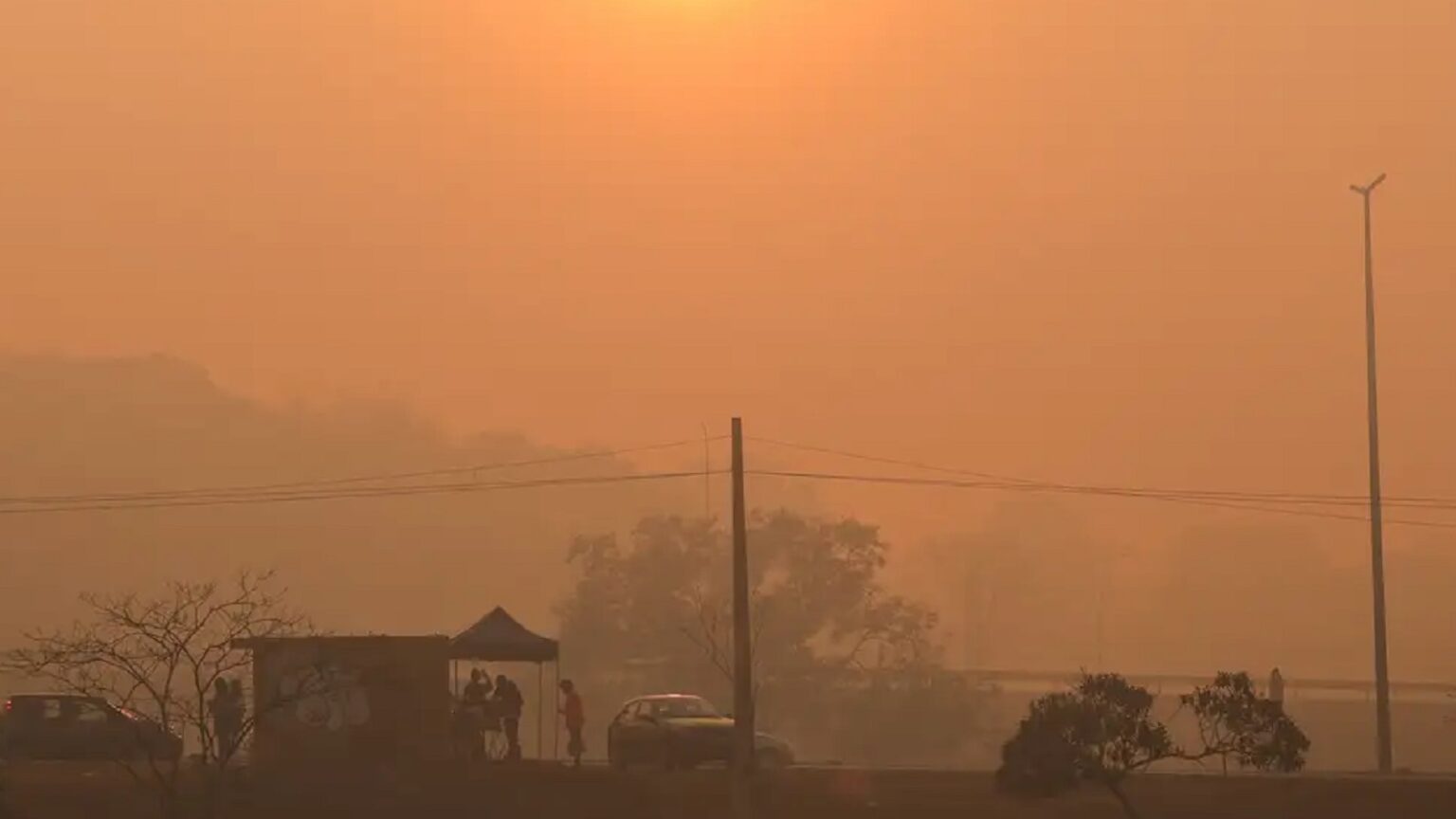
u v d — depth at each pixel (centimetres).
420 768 10038
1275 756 7369
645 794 9838
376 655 10081
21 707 10862
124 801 9619
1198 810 8850
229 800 9588
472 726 10938
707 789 9850
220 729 8962
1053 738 7456
